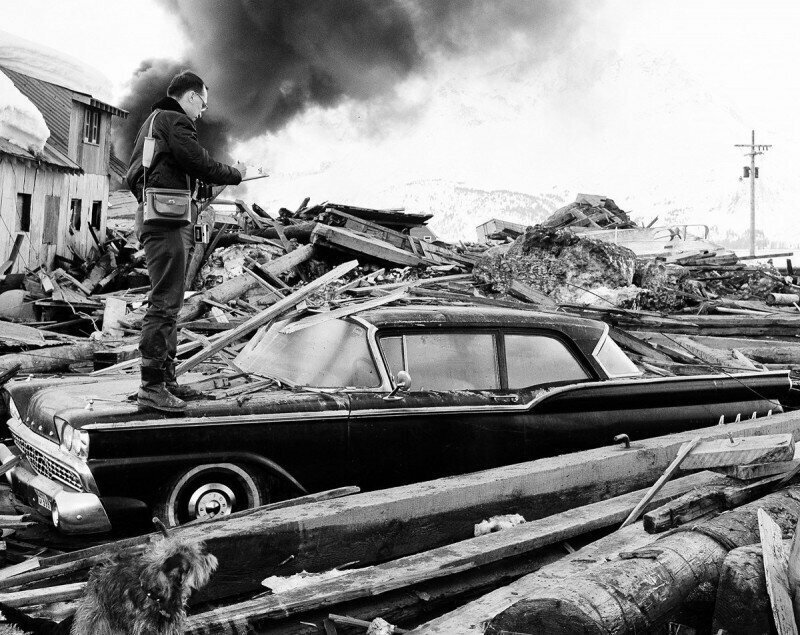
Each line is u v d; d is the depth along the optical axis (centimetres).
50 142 2453
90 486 460
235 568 391
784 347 1071
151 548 281
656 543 359
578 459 528
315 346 562
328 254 1797
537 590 317
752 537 368
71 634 289
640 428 616
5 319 1362
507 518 473
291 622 362
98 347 927
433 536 457
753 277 1955
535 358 595
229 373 579
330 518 419
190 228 508
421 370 556
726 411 665
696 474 521
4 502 535
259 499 497
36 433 525
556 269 1438
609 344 636
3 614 314
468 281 1348
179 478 479
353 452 517
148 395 481
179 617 273
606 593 306
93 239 2680
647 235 2858
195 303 1211
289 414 499
